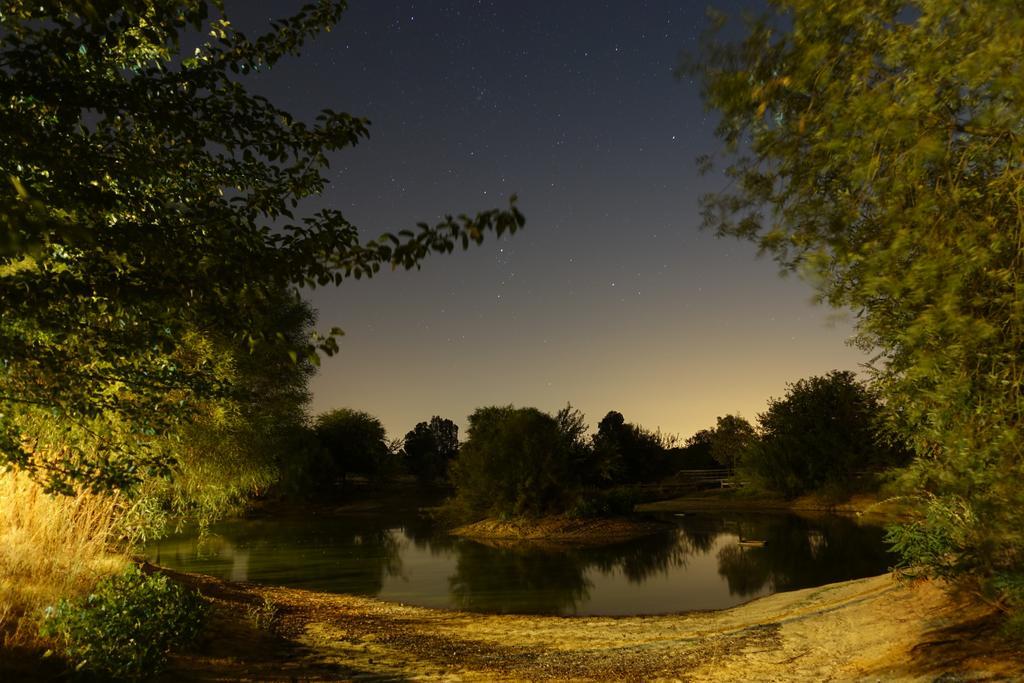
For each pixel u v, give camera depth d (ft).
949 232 11.35
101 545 33.53
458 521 116.37
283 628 37.76
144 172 14.44
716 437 198.70
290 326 61.00
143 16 14.46
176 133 15.25
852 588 39.24
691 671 27.32
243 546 86.58
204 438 43.32
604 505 104.73
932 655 22.31
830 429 128.36
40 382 16.29
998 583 18.47
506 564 70.13
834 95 11.65
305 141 17.03
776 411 139.54
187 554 75.66
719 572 59.72
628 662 30.04
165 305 13.70
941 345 11.99
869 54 12.14
